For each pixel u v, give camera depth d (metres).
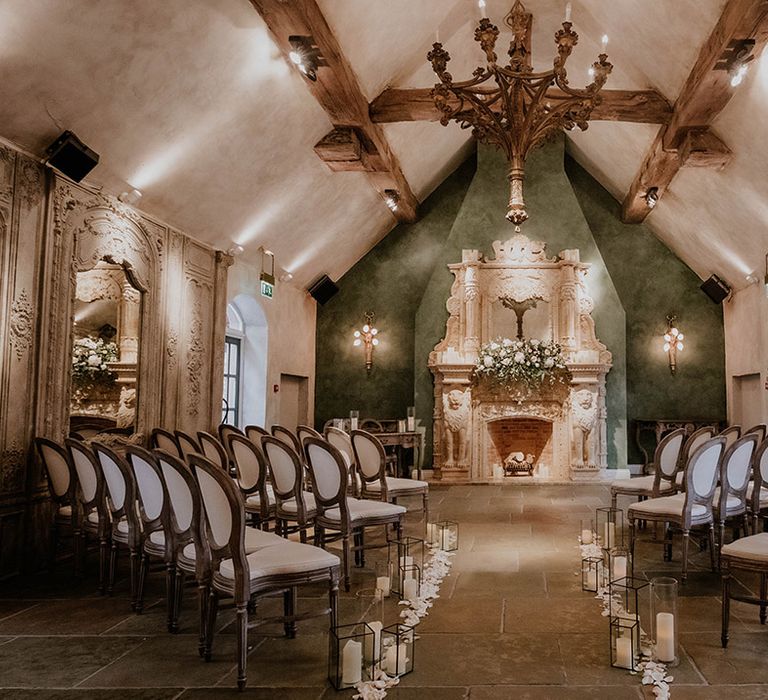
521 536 6.24
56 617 3.82
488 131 5.19
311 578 3.15
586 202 11.27
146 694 2.80
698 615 3.86
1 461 4.58
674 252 10.91
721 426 10.57
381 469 5.52
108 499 4.28
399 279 11.30
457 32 7.55
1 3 3.79
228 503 2.96
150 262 6.32
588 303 10.59
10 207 4.65
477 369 10.28
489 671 3.06
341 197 8.86
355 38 5.88
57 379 5.10
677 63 6.12
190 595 4.25
